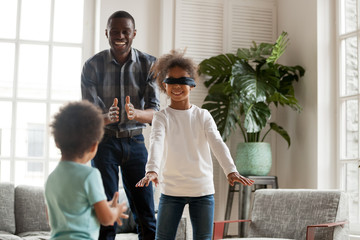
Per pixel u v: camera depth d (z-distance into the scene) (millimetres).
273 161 5141
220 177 4977
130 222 4047
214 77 5000
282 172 5051
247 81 4594
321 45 4551
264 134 5133
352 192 4246
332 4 4594
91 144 1723
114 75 3076
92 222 1662
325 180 4449
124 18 3029
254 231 3607
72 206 1637
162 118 2549
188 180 2484
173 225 2508
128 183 3021
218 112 4832
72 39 4816
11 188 4129
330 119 4508
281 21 5195
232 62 4848
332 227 3275
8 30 4707
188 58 2596
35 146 4676
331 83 4539
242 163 4684
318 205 3416
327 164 4469
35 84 4707
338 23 4520
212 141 2527
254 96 4543
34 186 4227
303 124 4719
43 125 4688
